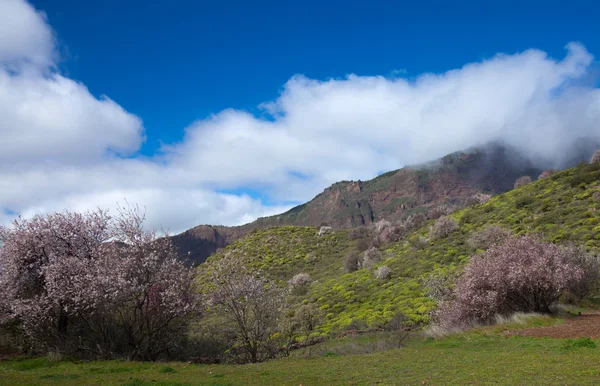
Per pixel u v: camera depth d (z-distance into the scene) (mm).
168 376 10711
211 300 17250
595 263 23203
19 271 17781
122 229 16703
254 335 17125
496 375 8133
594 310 20344
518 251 19734
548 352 10547
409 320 26938
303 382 9039
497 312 19578
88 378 10477
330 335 26266
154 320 16172
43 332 16000
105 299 15156
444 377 8445
